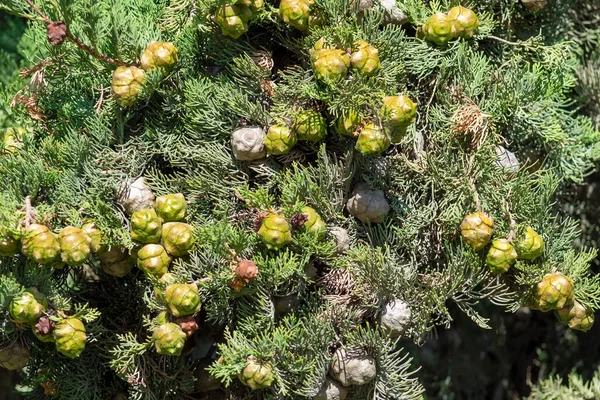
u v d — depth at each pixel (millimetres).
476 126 1535
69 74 1557
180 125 1557
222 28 1526
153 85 1517
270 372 1486
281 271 1496
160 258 1494
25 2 1541
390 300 1536
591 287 1544
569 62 1666
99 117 1537
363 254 1516
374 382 1544
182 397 1578
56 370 1568
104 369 1578
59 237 1481
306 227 1501
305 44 1530
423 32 1563
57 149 1546
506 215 1530
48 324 1478
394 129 1493
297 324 1505
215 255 1503
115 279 1575
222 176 1547
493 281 1543
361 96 1491
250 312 1530
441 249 1565
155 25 1571
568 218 1606
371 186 1548
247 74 1542
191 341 1555
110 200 1534
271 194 1548
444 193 1559
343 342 1545
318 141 1556
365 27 1530
